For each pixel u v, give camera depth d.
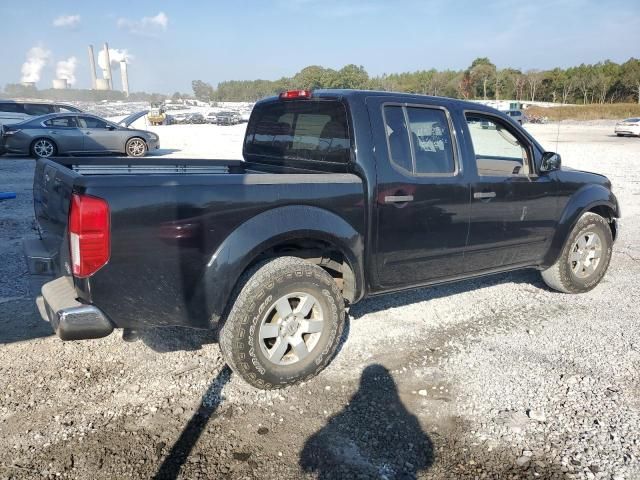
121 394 3.32
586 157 19.95
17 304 4.68
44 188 3.55
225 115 48.97
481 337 4.26
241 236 3.16
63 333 2.83
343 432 3.00
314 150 4.09
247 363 3.25
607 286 5.61
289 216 3.33
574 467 2.72
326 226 3.47
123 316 2.95
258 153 4.86
